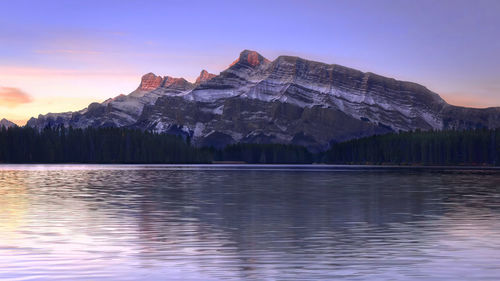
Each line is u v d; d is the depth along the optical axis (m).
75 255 26.69
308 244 30.11
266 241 31.16
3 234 33.41
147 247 29.03
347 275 22.50
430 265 24.45
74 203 55.09
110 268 23.77
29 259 25.67
